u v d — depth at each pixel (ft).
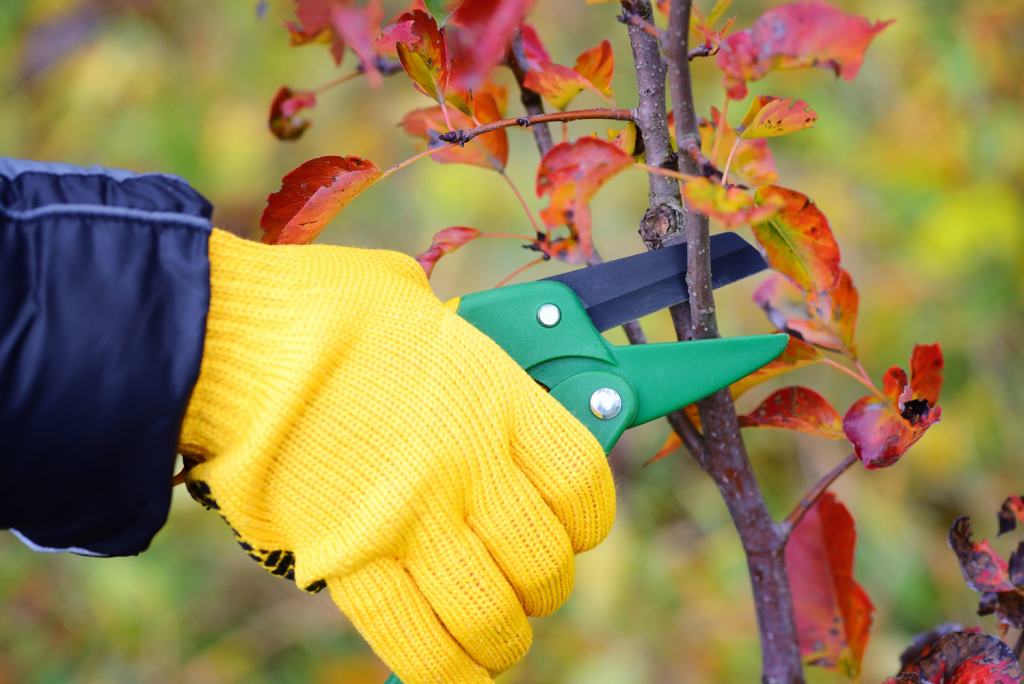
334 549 2.05
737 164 2.14
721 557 4.05
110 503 2.06
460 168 4.55
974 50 4.50
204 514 4.19
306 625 3.95
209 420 2.08
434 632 2.07
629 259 2.18
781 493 4.15
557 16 4.70
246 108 4.92
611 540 4.04
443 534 2.05
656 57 2.09
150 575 3.99
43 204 2.01
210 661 3.83
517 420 2.09
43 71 5.04
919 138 4.50
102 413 2.01
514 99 4.53
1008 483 4.05
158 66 5.02
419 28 2.05
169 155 4.85
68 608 3.97
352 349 2.07
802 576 2.31
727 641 3.84
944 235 4.34
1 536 4.11
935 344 2.12
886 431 2.10
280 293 2.08
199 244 2.05
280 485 2.06
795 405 2.21
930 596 3.86
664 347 2.14
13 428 1.99
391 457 2.05
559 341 2.16
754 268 2.18
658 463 4.32
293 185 2.17
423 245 4.58
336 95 4.96
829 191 4.49
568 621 3.90
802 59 1.87
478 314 2.16
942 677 2.12
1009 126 4.46
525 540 2.08
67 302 2.00
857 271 4.37
